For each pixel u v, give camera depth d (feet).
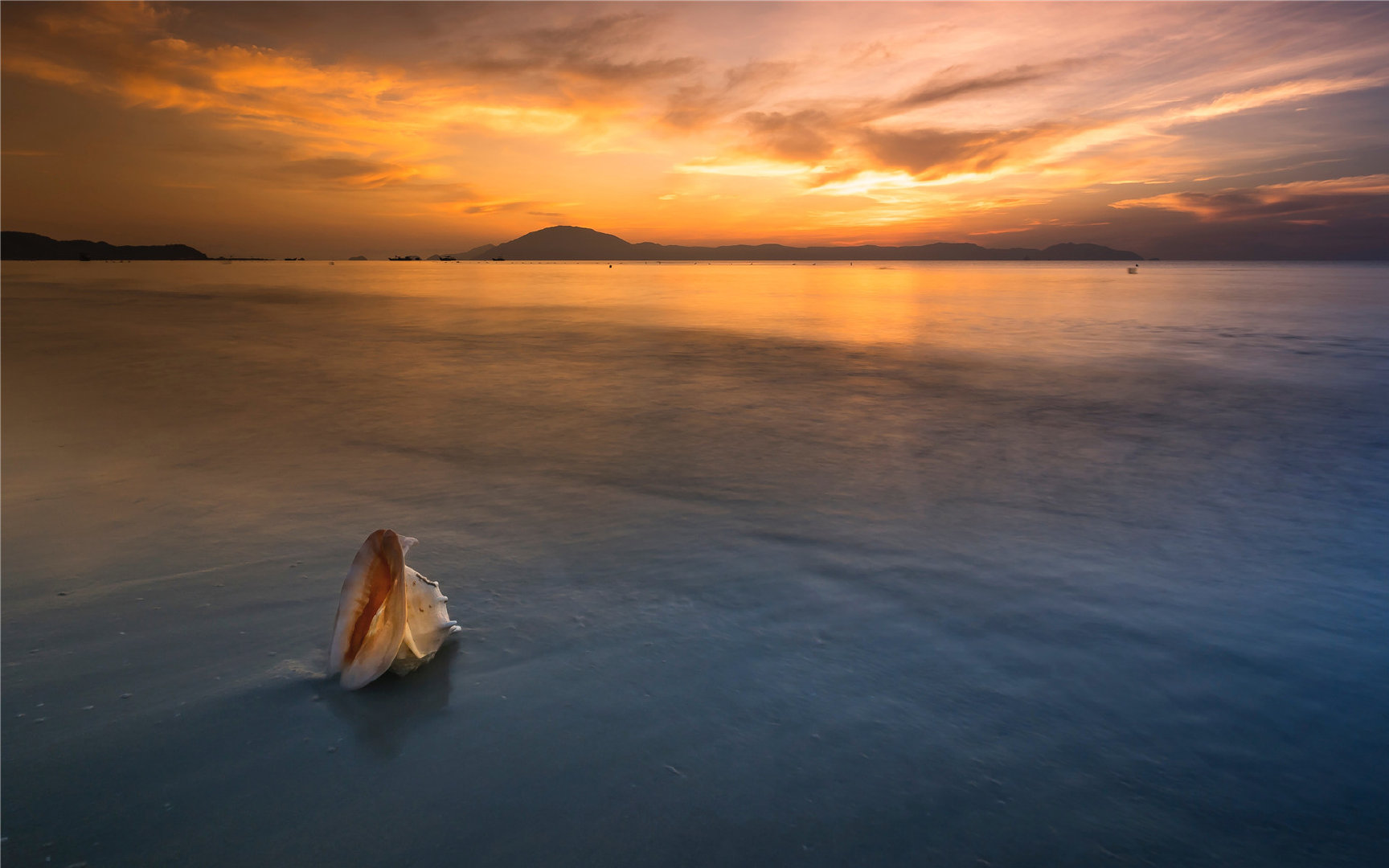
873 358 49.73
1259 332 66.23
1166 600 12.87
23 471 20.54
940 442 25.38
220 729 8.70
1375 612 12.46
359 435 25.68
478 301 122.11
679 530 16.08
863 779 8.00
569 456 22.95
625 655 10.62
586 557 14.47
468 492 18.90
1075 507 18.25
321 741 8.52
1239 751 8.66
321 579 13.09
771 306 109.29
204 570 13.50
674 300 127.03
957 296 138.72
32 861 6.68
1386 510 18.04
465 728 8.80
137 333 63.87
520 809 7.45
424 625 10.40
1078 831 7.32
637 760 8.25
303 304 110.01
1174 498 19.06
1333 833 7.38
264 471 20.77
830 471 21.47
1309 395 35.04
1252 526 16.90
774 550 14.99
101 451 23.00
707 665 10.37
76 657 10.31
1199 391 36.45
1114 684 10.07
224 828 7.14
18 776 7.82
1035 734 8.91
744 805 7.55
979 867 6.83
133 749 8.30
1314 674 10.40
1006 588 13.25
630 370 43.55
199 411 29.71
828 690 9.78
